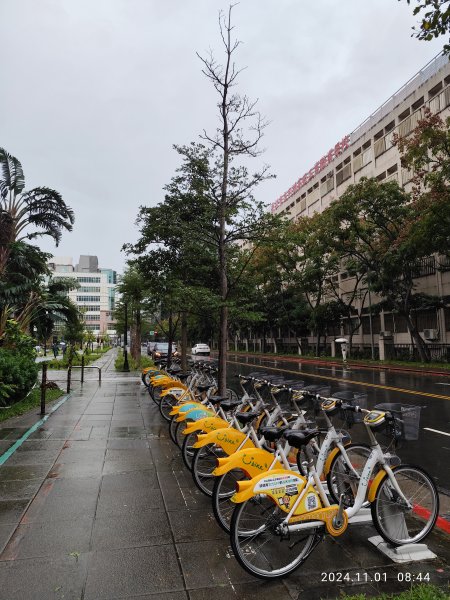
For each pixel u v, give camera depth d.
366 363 27.67
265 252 32.81
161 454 6.74
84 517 4.36
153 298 14.73
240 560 3.23
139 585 3.18
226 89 8.84
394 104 35.41
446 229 19.25
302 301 42.28
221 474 3.77
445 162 18.09
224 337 9.05
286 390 5.73
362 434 8.70
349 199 24.36
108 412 10.60
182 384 9.88
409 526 4.04
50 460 6.39
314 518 3.50
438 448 7.51
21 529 4.08
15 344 14.20
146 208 10.70
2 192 21.05
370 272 28.44
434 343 27.34
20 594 3.06
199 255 10.10
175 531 4.05
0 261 18.58
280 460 4.02
